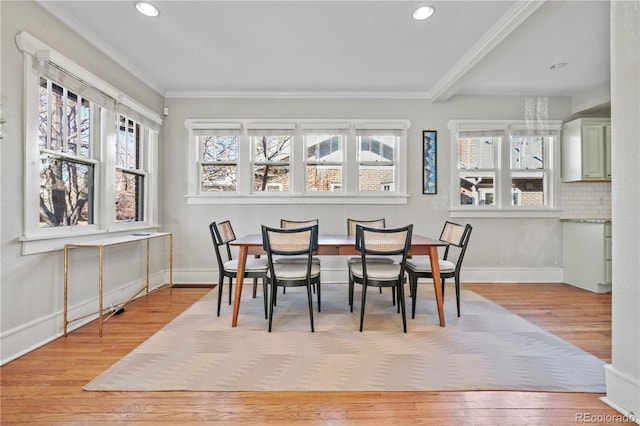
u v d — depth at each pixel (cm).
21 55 203
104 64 290
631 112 141
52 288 228
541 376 175
